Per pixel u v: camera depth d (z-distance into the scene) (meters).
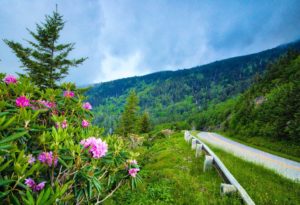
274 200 4.73
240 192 4.11
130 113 37.38
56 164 2.38
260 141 28.83
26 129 2.37
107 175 3.22
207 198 4.41
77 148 2.27
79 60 13.32
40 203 1.49
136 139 18.11
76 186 2.42
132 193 4.88
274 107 33.00
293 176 8.85
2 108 2.52
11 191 1.71
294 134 22.94
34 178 2.15
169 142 16.00
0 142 1.72
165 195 4.59
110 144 3.24
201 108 169.25
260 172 7.45
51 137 2.40
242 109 45.47
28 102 2.88
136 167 3.39
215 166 6.30
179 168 7.04
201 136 32.66
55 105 3.52
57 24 13.09
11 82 3.08
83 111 3.78
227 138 35.16
